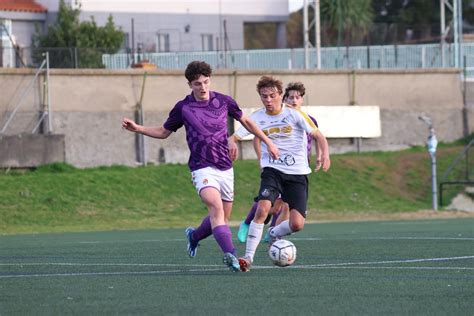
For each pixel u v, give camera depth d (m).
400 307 19.31
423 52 117.56
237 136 29.27
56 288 23.20
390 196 84.94
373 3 167.12
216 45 142.12
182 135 91.94
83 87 89.50
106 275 26.38
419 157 92.50
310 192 83.50
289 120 28.62
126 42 138.12
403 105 101.00
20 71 87.56
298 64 120.56
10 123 87.12
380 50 119.25
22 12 130.38
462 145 101.50
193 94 26.14
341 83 99.19
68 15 123.00
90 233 59.81
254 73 95.81
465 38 124.00
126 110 90.94
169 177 83.56
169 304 20.08
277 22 154.38
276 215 34.00
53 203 75.81
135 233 57.75
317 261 30.28
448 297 20.78
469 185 86.19
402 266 28.20
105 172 83.44
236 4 149.50
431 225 57.22
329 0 157.00
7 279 25.44
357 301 20.23
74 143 88.62
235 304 19.94
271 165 28.52
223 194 26.19
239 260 25.22
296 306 19.56
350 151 96.62
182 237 49.50
